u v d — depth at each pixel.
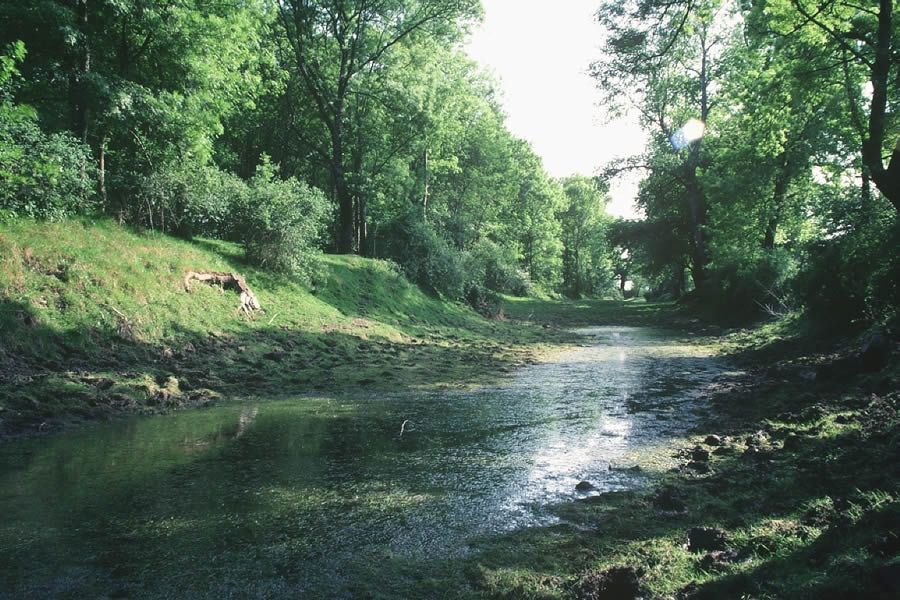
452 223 45.31
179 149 18.41
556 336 27.23
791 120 22.27
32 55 15.27
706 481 6.24
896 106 17.75
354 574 4.39
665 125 40.69
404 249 31.62
